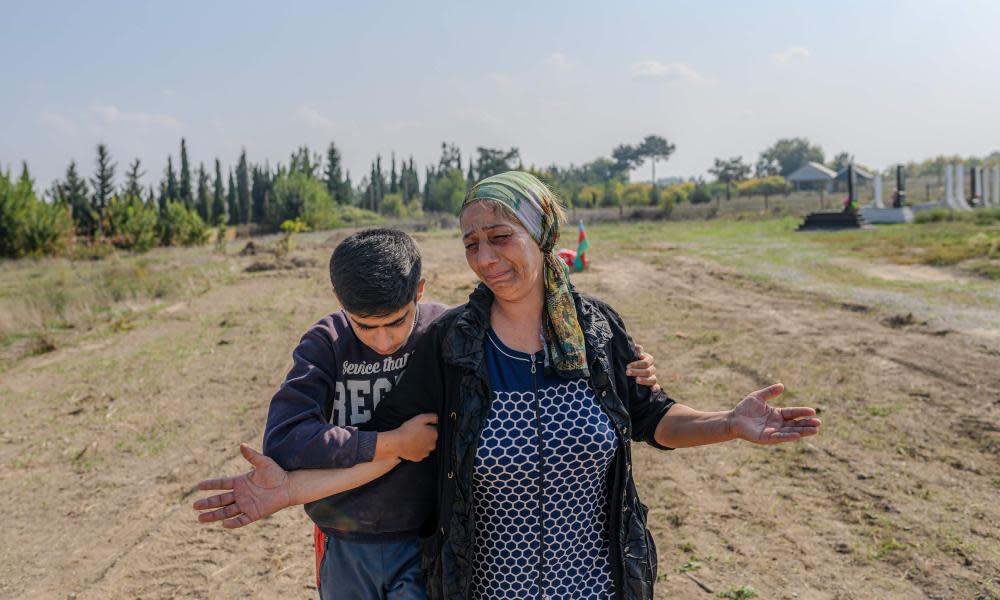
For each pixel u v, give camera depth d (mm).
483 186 1893
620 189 74688
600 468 1919
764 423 1996
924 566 4000
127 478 5887
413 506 2051
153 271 19859
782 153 146000
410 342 2098
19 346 10984
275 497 1787
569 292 1949
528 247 1854
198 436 6840
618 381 2045
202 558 4551
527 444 1851
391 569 2061
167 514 5211
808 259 18469
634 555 1966
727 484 5266
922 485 5062
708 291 14188
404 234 2051
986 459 5461
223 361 9656
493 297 1974
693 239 26453
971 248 17578
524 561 1905
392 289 1864
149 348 10594
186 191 84688
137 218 34219
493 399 1880
